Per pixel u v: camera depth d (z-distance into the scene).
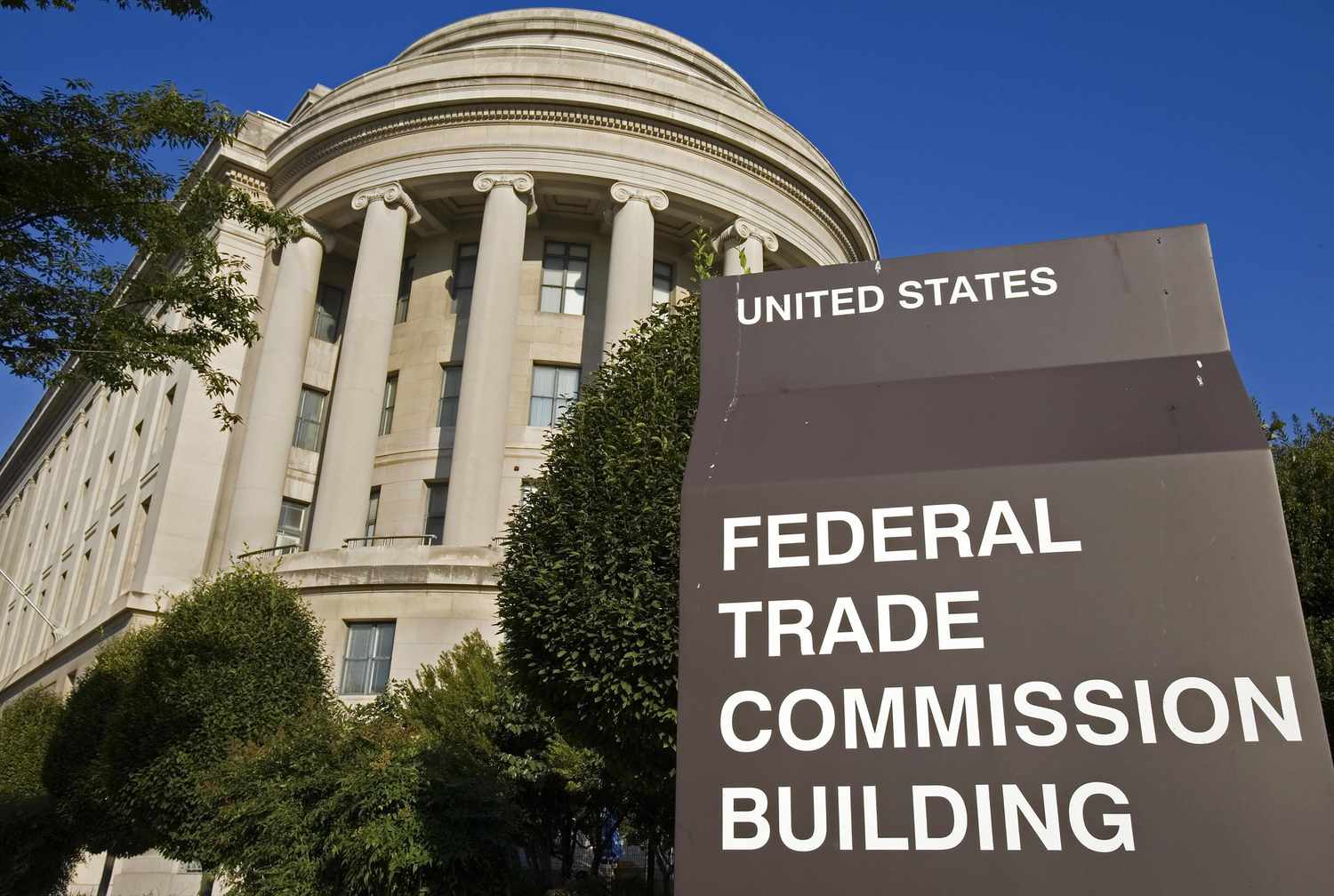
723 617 4.02
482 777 14.82
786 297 4.77
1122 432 3.93
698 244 12.08
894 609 3.87
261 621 20.34
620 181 33.59
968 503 3.94
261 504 31.53
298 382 33.72
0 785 28.31
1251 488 3.67
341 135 35.12
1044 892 3.41
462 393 30.97
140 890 26.98
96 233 12.91
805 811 3.70
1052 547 3.79
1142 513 3.75
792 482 4.16
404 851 13.20
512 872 14.65
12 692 44.94
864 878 3.57
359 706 21.89
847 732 3.76
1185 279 4.32
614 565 9.61
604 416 10.80
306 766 15.15
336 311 37.78
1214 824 3.34
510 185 33.16
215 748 17.88
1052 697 3.62
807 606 3.96
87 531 42.00
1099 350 4.28
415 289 36.03
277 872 14.02
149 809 18.28
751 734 3.84
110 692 21.73
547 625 9.97
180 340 13.56
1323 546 12.25
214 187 14.10
